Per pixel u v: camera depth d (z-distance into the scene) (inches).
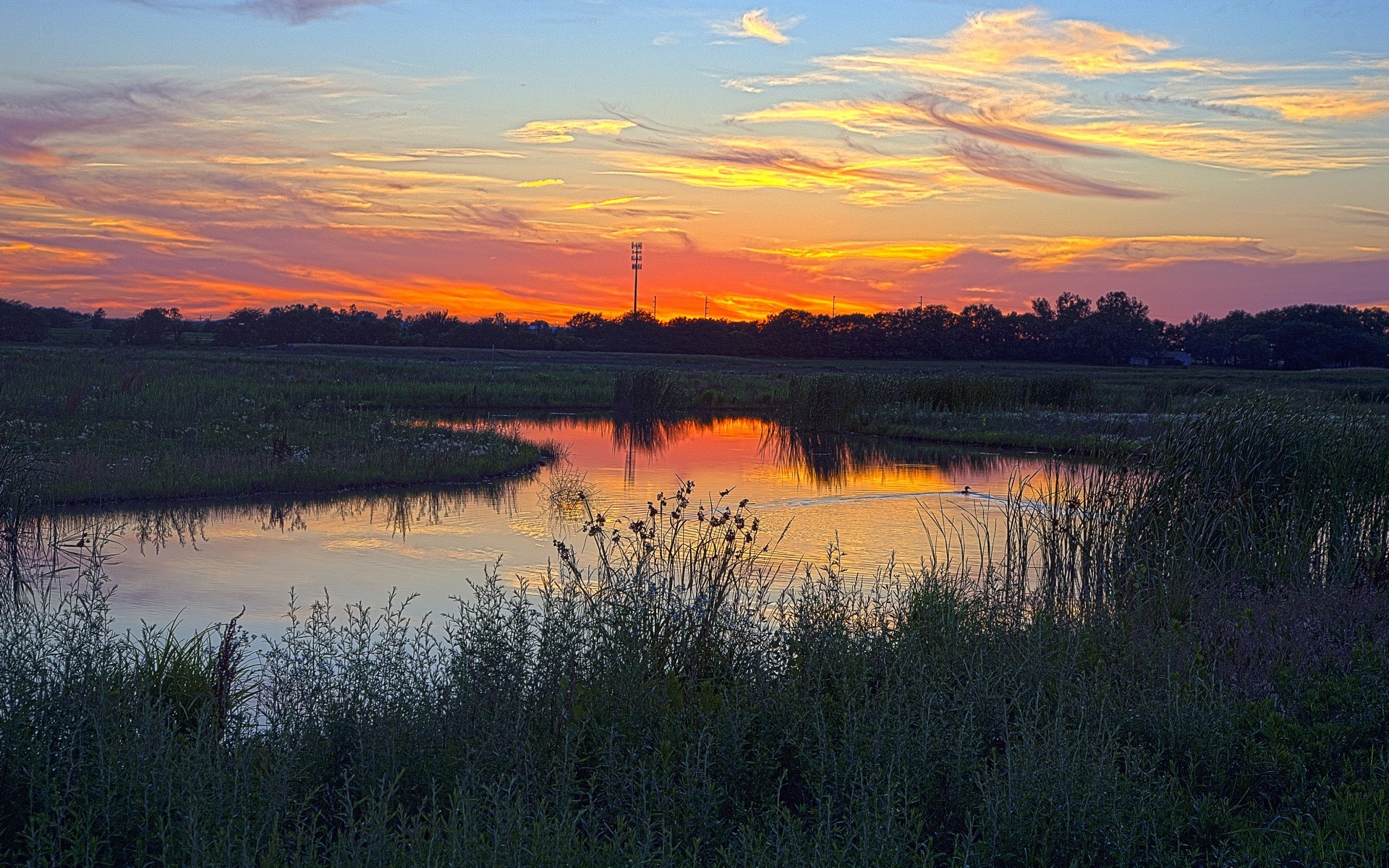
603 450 977.5
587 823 164.7
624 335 4670.3
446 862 142.1
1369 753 205.0
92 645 214.5
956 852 158.1
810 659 228.1
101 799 161.5
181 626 337.4
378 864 144.3
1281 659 251.0
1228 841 168.7
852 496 666.2
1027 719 201.0
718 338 4704.7
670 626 245.9
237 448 754.8
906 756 182.1
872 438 1137.4
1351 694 221.0
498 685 213.8
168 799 159.5
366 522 553.6
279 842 152.3
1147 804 168.7
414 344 4148.6
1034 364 4379.9
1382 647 253.9
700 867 160.2
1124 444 441.4
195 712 210.1
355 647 294.2
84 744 177.9
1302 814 177.5
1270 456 389.4
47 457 650.2
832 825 165.9
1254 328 4072.3
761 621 278.5
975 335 4670.3
